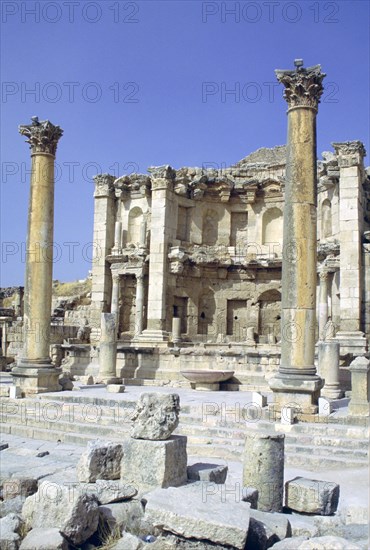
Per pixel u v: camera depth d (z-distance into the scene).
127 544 9.52
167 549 9.35
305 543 8.87
